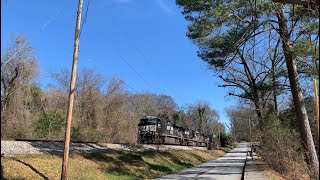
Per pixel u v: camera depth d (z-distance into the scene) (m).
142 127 45.19
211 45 22.75
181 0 21.88
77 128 36.09
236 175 26.19
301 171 20.03
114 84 51.53
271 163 25.66
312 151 21.22
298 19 19.34
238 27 21.16
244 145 140.25
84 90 46.00
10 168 15.20
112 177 21.36
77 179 17.83
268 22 20.42
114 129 42.16
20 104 34.44
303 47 18.86
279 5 19.22
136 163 27.91
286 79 27.73
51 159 19.08
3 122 30.56
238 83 34.62
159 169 29.45
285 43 20.53
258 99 32.25
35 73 38.03
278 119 26.42
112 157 26.30
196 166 38.19
